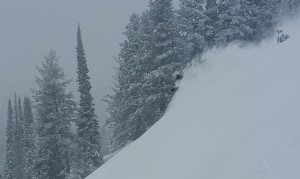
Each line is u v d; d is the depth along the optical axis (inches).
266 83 422.0
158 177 362.3
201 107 519.8
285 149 233.6
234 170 253.3
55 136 1407.5
